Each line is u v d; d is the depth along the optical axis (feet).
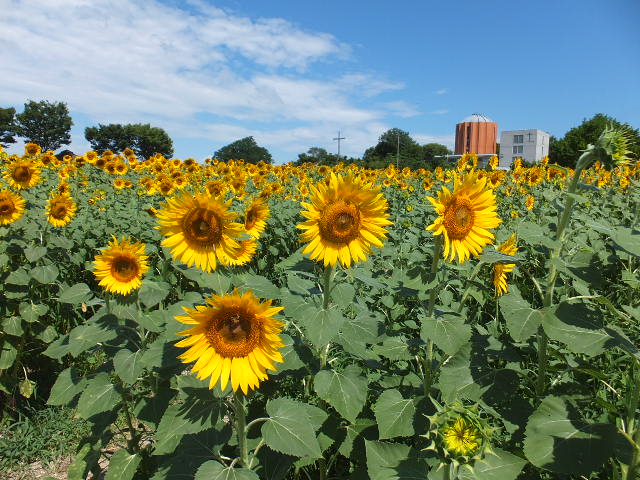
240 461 3.52
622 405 4.64
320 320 3.67
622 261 6.70
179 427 3.27
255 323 3.06
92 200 14.55
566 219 3.73
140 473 4.62
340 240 3.89
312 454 3.17
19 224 7.72
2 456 6.18
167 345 3.92
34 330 7.26
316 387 3.83
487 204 3.97
